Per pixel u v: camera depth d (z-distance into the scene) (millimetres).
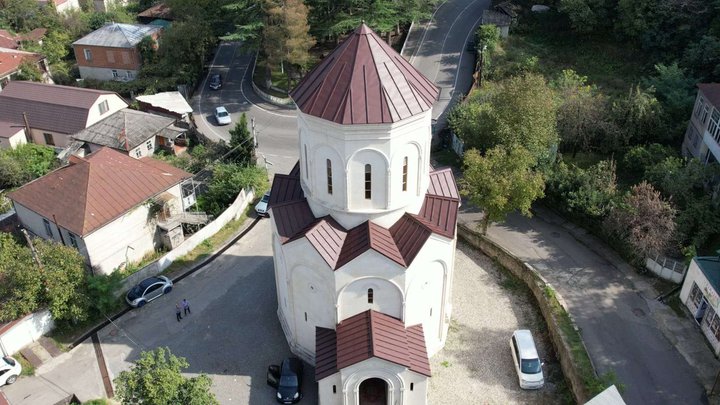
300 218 38719
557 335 41594
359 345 35500
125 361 41969
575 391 37938
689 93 67375
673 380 39531
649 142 64375
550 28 87000
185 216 54062
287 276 38344
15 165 65250
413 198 37719
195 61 88562
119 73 90312
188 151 72000
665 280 47562
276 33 77000
